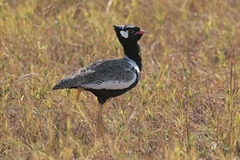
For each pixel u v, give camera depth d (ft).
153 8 63.57
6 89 41.01
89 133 40.16
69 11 60.13
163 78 45.37
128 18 57.77
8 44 50.75
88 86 37.65
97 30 54.08
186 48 55.62
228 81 47.21
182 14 62.23
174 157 34.24
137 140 38.96
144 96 42.47
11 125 40.42
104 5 63.36
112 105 44.06
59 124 40.16
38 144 36.40
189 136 37.70
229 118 39.93
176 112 42.60
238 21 59.16
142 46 55.67
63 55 52.11
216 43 54.29
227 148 37.35
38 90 42.24
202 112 43.37
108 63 38.88
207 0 63.67
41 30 53.98
